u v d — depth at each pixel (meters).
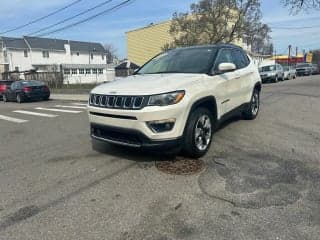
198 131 4.87
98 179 4.35
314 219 3.12
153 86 4.44
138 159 5.03
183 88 4.50
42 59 61.53
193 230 3.01
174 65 5.66
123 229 3.08
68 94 21.59
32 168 5.03
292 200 3.51
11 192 4.08
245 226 3.04
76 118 10.37
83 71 56.84
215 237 2.89
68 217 3.35
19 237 3.03
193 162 4.79
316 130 6.55
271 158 4.87
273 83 24.91
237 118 7.93
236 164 4.66
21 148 6.44
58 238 2.98
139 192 3.86
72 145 6.34
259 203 3.47
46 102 18.02
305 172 4.28
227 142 5.78
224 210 3.35
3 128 9.14
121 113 4.42
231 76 5.97
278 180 4.05
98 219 3.28
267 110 9.30
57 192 4.00
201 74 5.08
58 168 4.94
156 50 44.00
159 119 4.27
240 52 7.07
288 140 5.83
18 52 58.25
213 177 4.21
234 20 27.50
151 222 3.18
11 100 19.34
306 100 11.51
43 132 8.12
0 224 3.27
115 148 5.74
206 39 26.75
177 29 28.05
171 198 3.66
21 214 3.47
